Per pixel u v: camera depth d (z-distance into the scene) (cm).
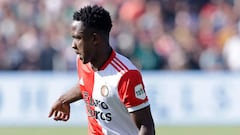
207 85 4400
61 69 4769
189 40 5047
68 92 1914
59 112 1936
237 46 4944
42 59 4766
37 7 5122
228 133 3981
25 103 4319
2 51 4825
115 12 5047
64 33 4922
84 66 1719
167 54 4834
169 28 5169
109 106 1688
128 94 1638
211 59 4941
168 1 5338
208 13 5309
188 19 5278
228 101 4403
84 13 1645
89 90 1714
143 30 4962
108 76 1666
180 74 4412
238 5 5397
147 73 4416
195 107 4384
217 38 5125
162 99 4375
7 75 4341
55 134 3894
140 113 1647
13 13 5044
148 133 1642
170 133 3969
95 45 1656
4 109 4306
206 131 4062
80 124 4253
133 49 4769
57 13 5084
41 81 4341
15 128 4141
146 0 5244
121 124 1708
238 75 4422
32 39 4828
